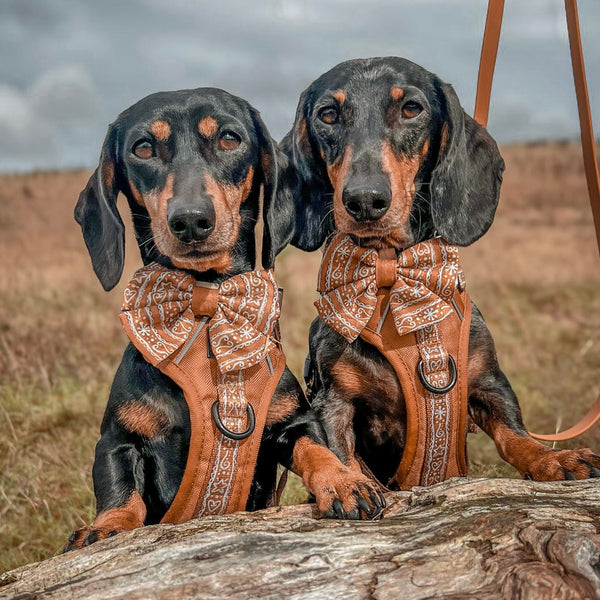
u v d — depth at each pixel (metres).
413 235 0.77
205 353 0.68
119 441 0.69
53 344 1.45
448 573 0.54
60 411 1.20
